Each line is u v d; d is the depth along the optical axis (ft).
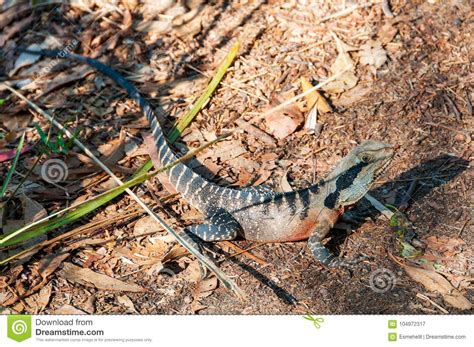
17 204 4.75
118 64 5.39
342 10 5.51
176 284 4.49
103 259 4.57
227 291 4.47
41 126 5.10
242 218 4.62
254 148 4.98
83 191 4.81
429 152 4.89
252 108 5.14
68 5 5.61
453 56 5.28
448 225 4.63
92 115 5.16
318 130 5.02
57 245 4.60
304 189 4.60
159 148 4.92
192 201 4.74
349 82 5.20
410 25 5.42
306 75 5.25
